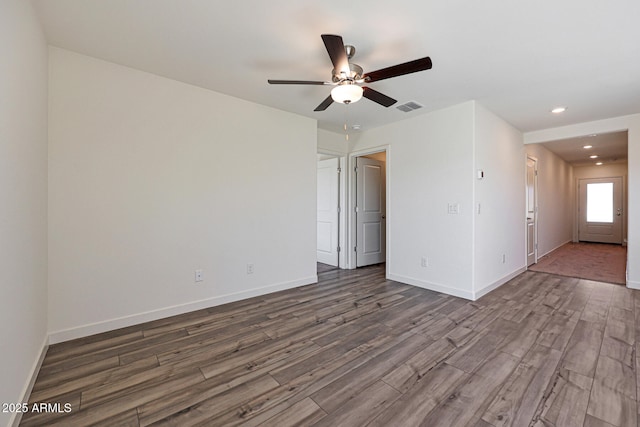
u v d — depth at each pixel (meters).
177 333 2.44
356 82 2.19
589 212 7.94
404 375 1.85
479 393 1.67
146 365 1.96
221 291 3.13
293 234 3.77
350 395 1.66
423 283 3.78
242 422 1.46
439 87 2.89
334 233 5.11
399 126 4.05
